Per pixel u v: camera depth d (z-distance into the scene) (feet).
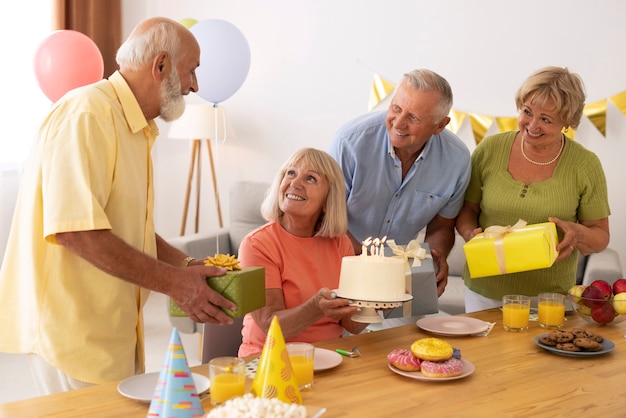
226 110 16.92
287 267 6.97
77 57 11.14
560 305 7.18
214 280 5.79
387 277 6.16
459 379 5.68
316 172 6.99
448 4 14.53
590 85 13.55
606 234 8.02
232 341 7.46
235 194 14.82
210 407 5.01
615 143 13.47
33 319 6.18
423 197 8.41
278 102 16.43
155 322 15.01
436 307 7.35
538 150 7.98
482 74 14.40
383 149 8.25
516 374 5.83
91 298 6.20
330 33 15.71
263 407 3.98
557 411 5.09
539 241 7.09
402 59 15.10
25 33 14.28
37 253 6.11
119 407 4.96
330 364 5.82
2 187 13.99
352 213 8.59
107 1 15.85
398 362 5.73
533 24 13.88
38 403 5.01
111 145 6.07
